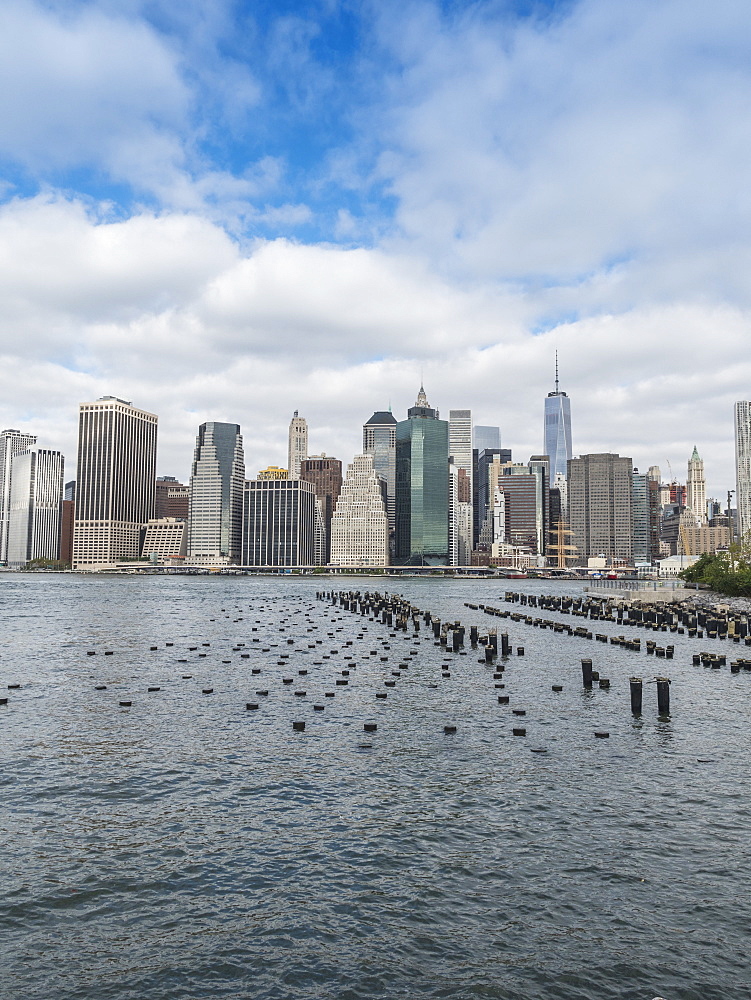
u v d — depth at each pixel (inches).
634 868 1054.4
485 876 1027.9
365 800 1315.2
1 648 3326.8
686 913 932.6
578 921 912.9
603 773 1478.8
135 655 3100.4
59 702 2110.0
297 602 7258.9
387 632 4084.6
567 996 770.8
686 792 1368.1
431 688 2367.1
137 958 835.4
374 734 1770.4
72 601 7534.5
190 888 991.0
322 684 2425.0
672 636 4025.6
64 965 821.2
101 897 964.0
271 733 1772.9
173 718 1919.3
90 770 1470.2
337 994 773.3
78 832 1165.1
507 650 3122.5
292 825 1199.6
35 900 954.7
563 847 1121.4
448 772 1476.4
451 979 797.9
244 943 864.9
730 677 2652.6
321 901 959.6
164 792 1348.4
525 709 2059.5
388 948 855.1
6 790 1349.7
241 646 3405.5
